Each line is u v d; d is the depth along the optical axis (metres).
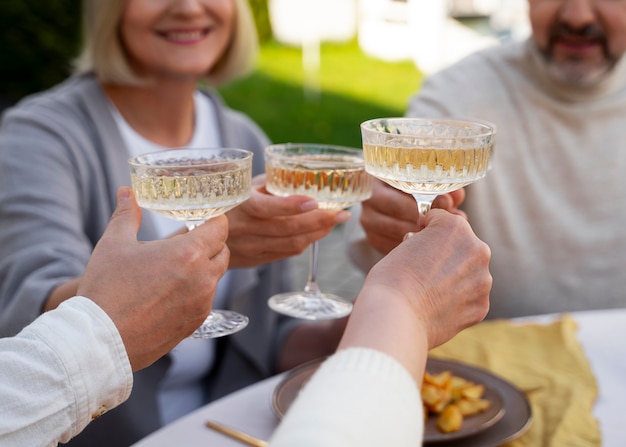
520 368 1.58
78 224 1.90
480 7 11.09
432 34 9.59
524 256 2.34
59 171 1.91
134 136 2.15
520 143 2.35
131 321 0.94
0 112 5.96
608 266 2.33
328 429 0.63
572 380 1.52
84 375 0.89
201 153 1.25
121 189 1.14
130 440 1.82
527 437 1.34
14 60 6.06
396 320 0.80
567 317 1.77
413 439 0.69
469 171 1.07
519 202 2.35
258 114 7.76
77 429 0.92
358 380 0.69
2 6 5.88
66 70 6.21
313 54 10.43
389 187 1.54
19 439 0.87
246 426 1.36
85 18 2.12
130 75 2.04
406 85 9.11
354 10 11.93
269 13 11.94
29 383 0.87
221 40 2.20
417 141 1.05
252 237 1.42
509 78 2.37
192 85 2.17
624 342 1.69
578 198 2.35
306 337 2.14
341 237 5.28
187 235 0.99
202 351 2.05
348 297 4.27
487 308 0.94
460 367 1.54
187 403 2.08
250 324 2.12
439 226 0.94
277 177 1.37
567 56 2.24
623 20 2.17
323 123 7.43
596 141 2.33
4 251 1.82
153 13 2.00
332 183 1.34
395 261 0.89
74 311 0.92
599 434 1.33
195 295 0.98
